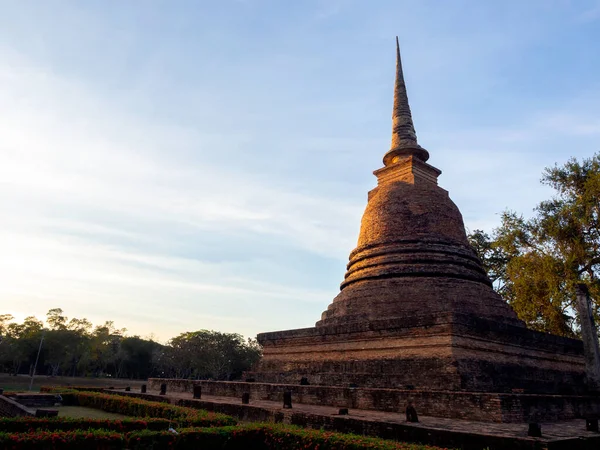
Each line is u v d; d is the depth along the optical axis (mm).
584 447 11805
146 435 12219
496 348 21625
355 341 23719
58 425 14258
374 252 27703
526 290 35844
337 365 23656
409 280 25328
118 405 22484
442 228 27859
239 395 25344
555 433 12750
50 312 99438
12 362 102312
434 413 16406
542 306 35406
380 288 25547
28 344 94562
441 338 20156
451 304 23703
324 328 25438
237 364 89438
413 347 21047
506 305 25953
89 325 102250
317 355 25484
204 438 12805
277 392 22969
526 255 36781
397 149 31984
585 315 26031
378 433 14000
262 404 20453
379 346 22453
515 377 21109
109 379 100562
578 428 14297
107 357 104750
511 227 39312
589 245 34312
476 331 20875
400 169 31328
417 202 28516
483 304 24594
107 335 109188
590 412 19250
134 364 110625
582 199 34281
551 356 24938
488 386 19406
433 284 24812
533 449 10820
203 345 87500
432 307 23625
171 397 24531
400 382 20375
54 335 94625
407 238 27250
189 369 99062
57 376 101062
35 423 14125
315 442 11750
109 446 11750
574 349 26484
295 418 16750
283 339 27891
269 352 28812
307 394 21312
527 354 23344
